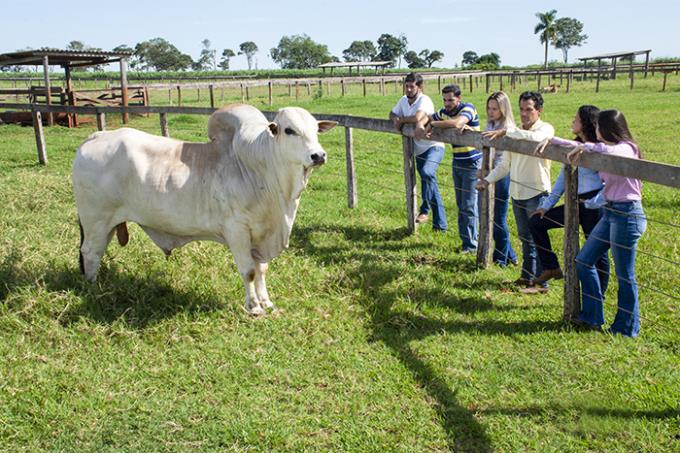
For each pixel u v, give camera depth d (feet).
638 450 11.86
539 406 13.30
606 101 84.17
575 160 15.92
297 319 17.25
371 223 26.84
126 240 18.93
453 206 30.63
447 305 18.45
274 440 12.29
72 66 76.74
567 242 16.75
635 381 14.06
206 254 20.94
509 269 21.53
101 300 17.52
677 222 26.50
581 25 500.74
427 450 12.12
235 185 16.66
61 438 12.37
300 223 26.73
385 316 17.62
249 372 14.71
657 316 17.54
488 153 20.29
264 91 151.94
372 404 13.56
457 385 14.15
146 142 17.20
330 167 40.11
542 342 16.06
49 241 22.17
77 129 65.05
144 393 13.94
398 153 45.37
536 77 183.52
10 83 166.50
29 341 15.66
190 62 448.65
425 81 164.04
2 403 13.30
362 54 582.76
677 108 70.90
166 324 16.67
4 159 43.70
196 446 12.23
